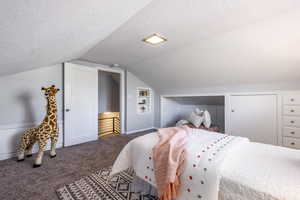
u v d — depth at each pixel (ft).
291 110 7.43
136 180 5.18
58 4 2.50
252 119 8.81
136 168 4.80
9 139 7.83
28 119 8.51
